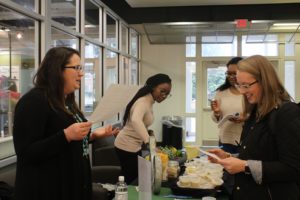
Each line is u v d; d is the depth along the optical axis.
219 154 1.82
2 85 3.13
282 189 1.39
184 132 7.90
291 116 1.33
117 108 1.60
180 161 2.66
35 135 1.45
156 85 2.94
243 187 1.46
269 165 1.35
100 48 5.57
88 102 5.00
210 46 7.94
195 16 6.52
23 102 1.48
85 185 1.61
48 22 3.53
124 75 6.99
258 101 1.44
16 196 1.47
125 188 1.80
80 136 1.45
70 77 1.55
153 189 1.97
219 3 6.29
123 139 3.01
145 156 2.07
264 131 1.41
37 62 3.43
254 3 6.27
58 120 1.51
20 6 3.05
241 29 6.88
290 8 6.27
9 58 3.23
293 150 1.30
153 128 8.11
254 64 1.42
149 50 8.17
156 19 6.64
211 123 8.00
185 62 8.05
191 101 8.06
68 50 1.58
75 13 4.50
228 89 3.01
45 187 1.47
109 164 4.54
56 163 1.49
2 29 3.18
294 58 7.63
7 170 2.90
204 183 1.98
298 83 7.67
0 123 3.04
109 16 6.04
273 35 7.39
